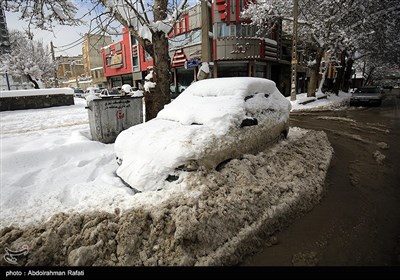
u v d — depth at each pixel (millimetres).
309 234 3023
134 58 31578
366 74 52469
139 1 6422
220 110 4055
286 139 5938
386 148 6695
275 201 3400
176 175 3453
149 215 2863
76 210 3199
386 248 2730
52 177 4180
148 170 3578
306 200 3682
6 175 4164
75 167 4613
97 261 2439
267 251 2752
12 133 8047
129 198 3336
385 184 4367
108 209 3152
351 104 18047
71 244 2576
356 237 2938
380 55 25984
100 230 2645
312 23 17766
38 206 3361
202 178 3361
